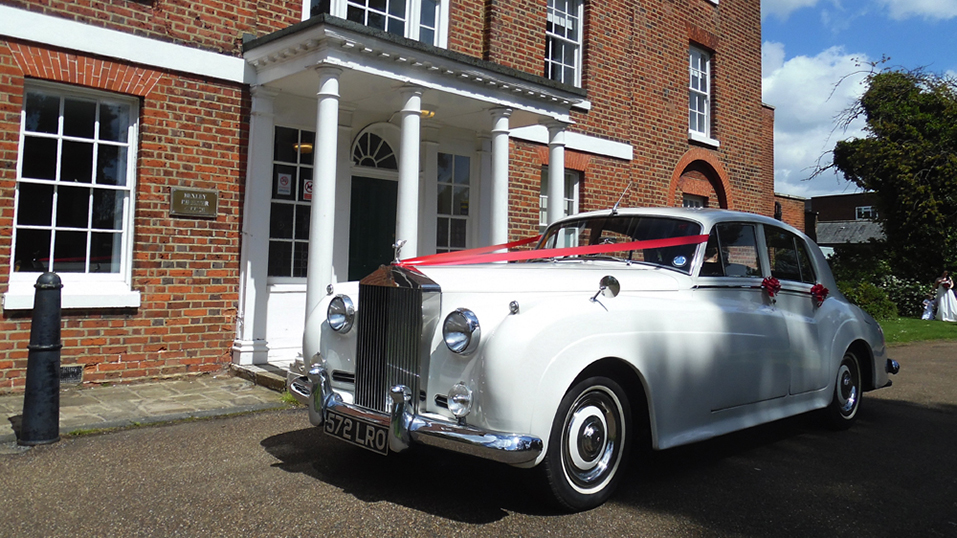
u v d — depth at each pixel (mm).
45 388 4176
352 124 7457
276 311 6883
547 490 3055
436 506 3230
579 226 4879
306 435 4492
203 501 3246
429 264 3865
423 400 3215
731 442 4684
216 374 6488
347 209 7379
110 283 6043
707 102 12227
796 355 4434
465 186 8609
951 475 3924
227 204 6562
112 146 6102
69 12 5676
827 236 35125
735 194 12547
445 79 6523
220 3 6480
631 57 10570
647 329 3418
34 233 5711
